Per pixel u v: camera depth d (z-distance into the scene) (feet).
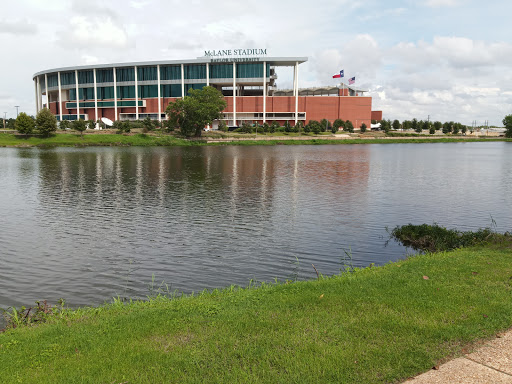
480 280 35.55
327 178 171.22
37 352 24.38
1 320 42.60
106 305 40.09
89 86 570.05
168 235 80.84
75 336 26.48
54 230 85.10
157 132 457.68
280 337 24.85
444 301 30.32
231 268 61.72
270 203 114.52
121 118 570.05
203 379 20.59
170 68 541.75
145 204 112.88
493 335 24.75
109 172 187.62
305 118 571.69
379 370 21.06
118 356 23.18
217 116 453.99
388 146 456.04
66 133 426.51
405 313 28.22
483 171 202.49
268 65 538.88
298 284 37.04
